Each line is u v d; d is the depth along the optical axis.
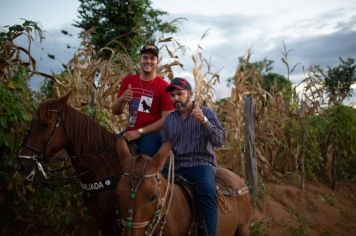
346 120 11.70
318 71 11.55
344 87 14.47
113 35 16.56
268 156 10.77
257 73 10.21
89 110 7.00
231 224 4.79
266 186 9.73
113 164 4.90
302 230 8.24
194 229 4.13
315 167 12.15
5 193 6.30
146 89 5.23
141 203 3.36
